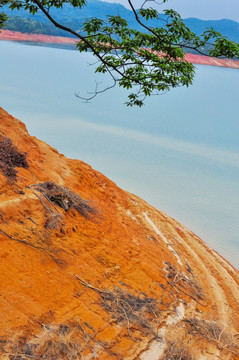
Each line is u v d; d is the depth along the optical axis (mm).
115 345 10523
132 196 26109
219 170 45562
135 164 43156
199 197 35438
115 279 13406
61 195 15117
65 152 43719
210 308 14938
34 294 10539
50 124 56000
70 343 9781
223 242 26141
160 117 77438
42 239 12594
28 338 9266
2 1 17312
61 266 12203
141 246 16906
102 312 11531
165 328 12195
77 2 8898
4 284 10164
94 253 13961
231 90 144125
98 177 23281
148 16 8555
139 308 12453
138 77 9641
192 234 24812
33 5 8734
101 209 18359
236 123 80562
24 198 13453
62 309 10750
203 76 184500
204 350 12070
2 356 8430
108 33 8898
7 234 11750
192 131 67188
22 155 16453
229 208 33656
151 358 10633
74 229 14461
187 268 17797
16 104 66188
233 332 13844
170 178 40062
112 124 63688
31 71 114562
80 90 93500
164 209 31297
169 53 9031
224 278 19062
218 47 8445
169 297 14133
